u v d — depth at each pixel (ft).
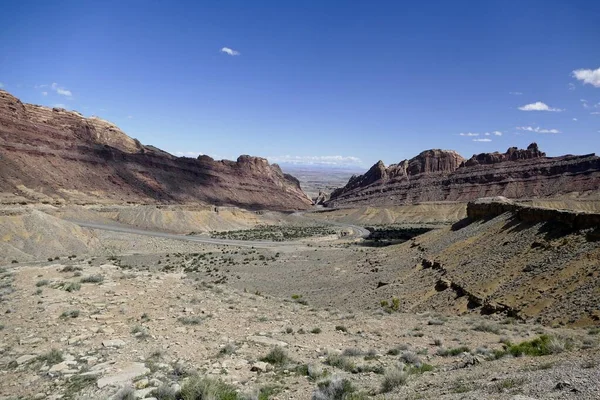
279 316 86.94
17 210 281.33
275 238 484.33
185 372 47.80
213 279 216.13
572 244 110.32
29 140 604.08
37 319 69.87
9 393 42.45
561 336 64.34
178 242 388.98
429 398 33.50
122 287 100.68
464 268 138.62
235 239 465.06
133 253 313.53
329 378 41.60
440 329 80.02
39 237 269.03
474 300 110.63
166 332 66.18
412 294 136.77
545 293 95.09
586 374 30.68
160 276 126.82
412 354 56.65
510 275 114.21
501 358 50.80
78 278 107.55
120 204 588.50
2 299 83.41
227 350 56.95
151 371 47.78
